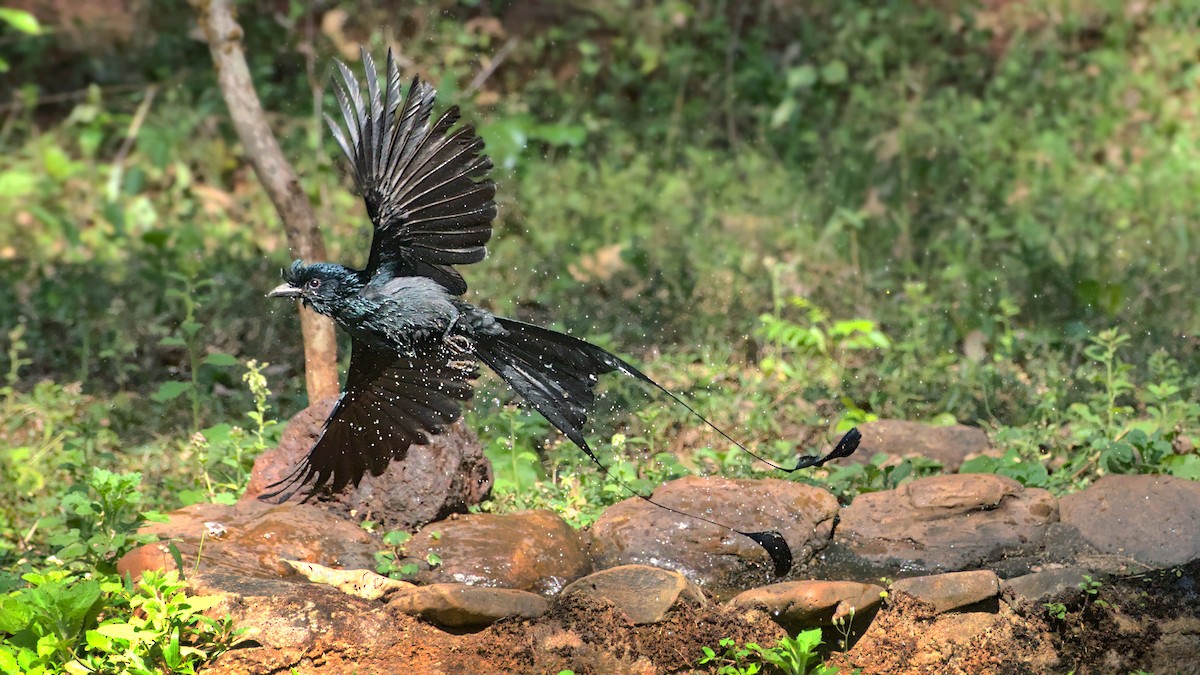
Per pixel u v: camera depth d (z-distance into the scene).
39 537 9.92
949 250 16.08
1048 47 21.08
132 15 23.19
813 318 13.23
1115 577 8.73
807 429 12.12
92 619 7.78
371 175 6.62
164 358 14.05
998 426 12.18
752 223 17.28
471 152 6.54
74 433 11.65
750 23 22.86
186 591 7.91
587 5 22.61
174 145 19.86
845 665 8.02
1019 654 8.17
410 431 7.38
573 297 15.16
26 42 22.30
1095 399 11.80
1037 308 14.52
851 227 16.86
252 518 8.99
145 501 10.41
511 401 12.06
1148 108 20.22
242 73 11.67
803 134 19.58
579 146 19.92
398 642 7.79
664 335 14.23
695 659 7.82
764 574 9.10
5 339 14.30
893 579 9.05
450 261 6.78
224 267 15.95
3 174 18.94
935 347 13.59
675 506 9.38
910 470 10.50
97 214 18.77
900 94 19.80
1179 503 9.21
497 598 7.92
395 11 22.23
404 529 9.25
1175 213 17.05
